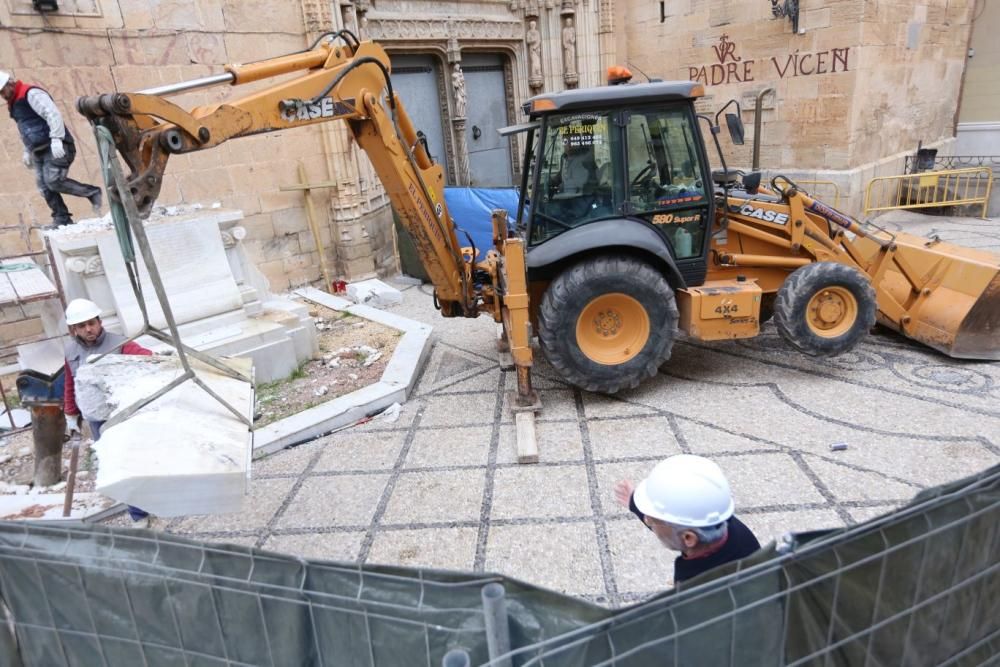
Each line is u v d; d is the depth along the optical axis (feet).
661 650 4.31
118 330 17.22
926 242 18.57
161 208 20.15
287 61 12.46
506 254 14.46
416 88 33.71
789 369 16.99
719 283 16.75
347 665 5.06
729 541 6.32
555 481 12.63
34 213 21.43
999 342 16.33
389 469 13.65
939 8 34.68
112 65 22.11
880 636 4.93
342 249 29.32
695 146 15.67
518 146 38.06
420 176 15.31
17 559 5.49
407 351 19.42
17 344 20.65
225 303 18.45
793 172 33.47
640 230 15.35
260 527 11.98
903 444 12.86
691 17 35.88
